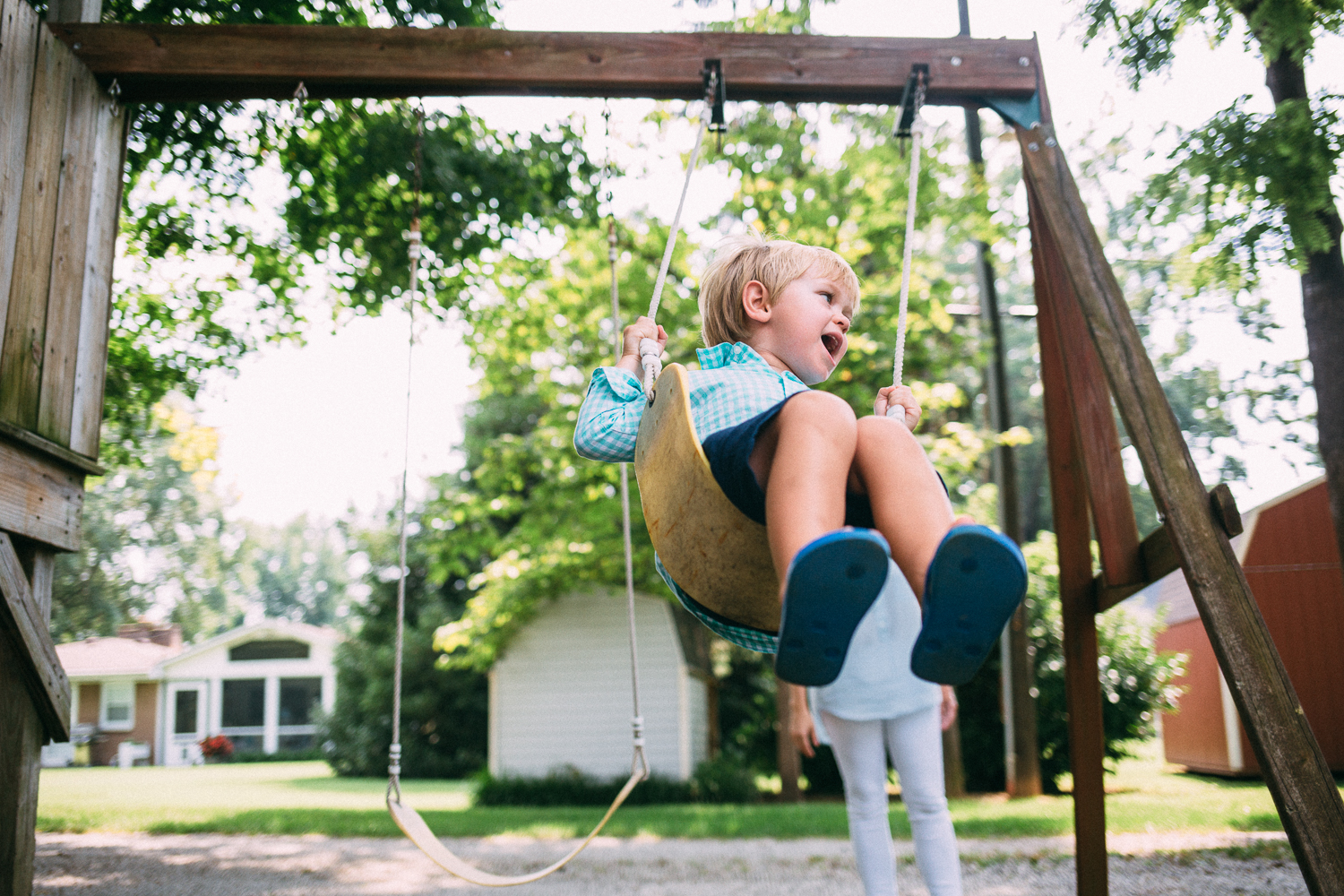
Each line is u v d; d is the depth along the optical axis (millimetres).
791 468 1598
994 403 12141
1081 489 3121
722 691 18016
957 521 1456
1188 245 6070
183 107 7441
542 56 3230
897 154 9758
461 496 13461
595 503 12117
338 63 3242
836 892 4762
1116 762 12867
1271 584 10945
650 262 11508
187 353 9492
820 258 2191
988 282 12312
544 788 12984
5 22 2830
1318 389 6059
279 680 29953
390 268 8516
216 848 6730
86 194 3203
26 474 2855
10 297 2811
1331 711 10570
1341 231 5898
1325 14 5336
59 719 2877
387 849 6676
